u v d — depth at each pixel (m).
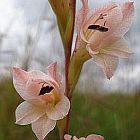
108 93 0.87
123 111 0.77
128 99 0.83
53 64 0.36
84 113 0.77
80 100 0.80
